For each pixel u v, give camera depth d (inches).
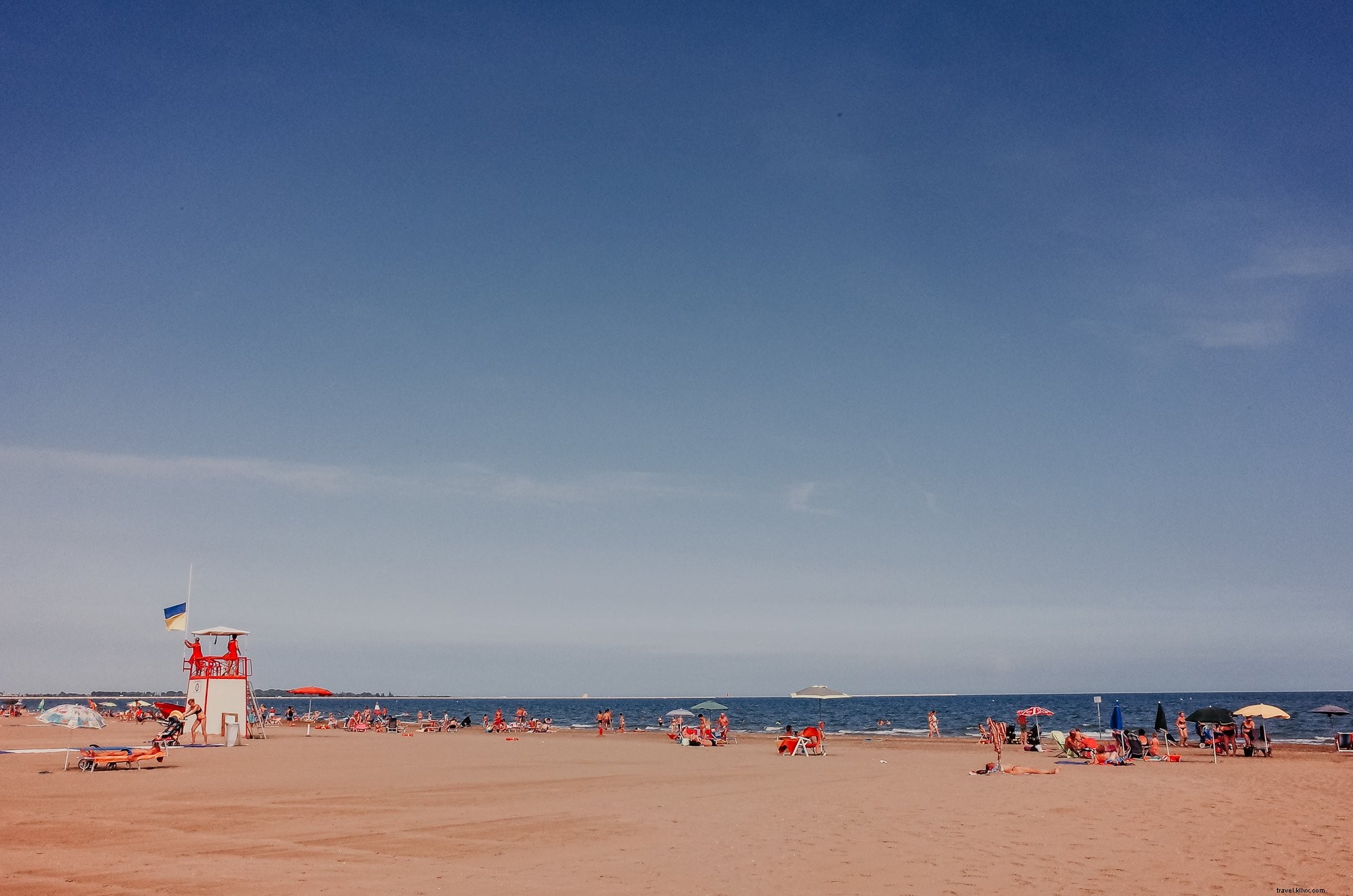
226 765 1086.4
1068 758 1328.7
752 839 566.6
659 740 1995.6
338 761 1176.2
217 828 604.7
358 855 509.4
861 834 586.6
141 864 479.2
